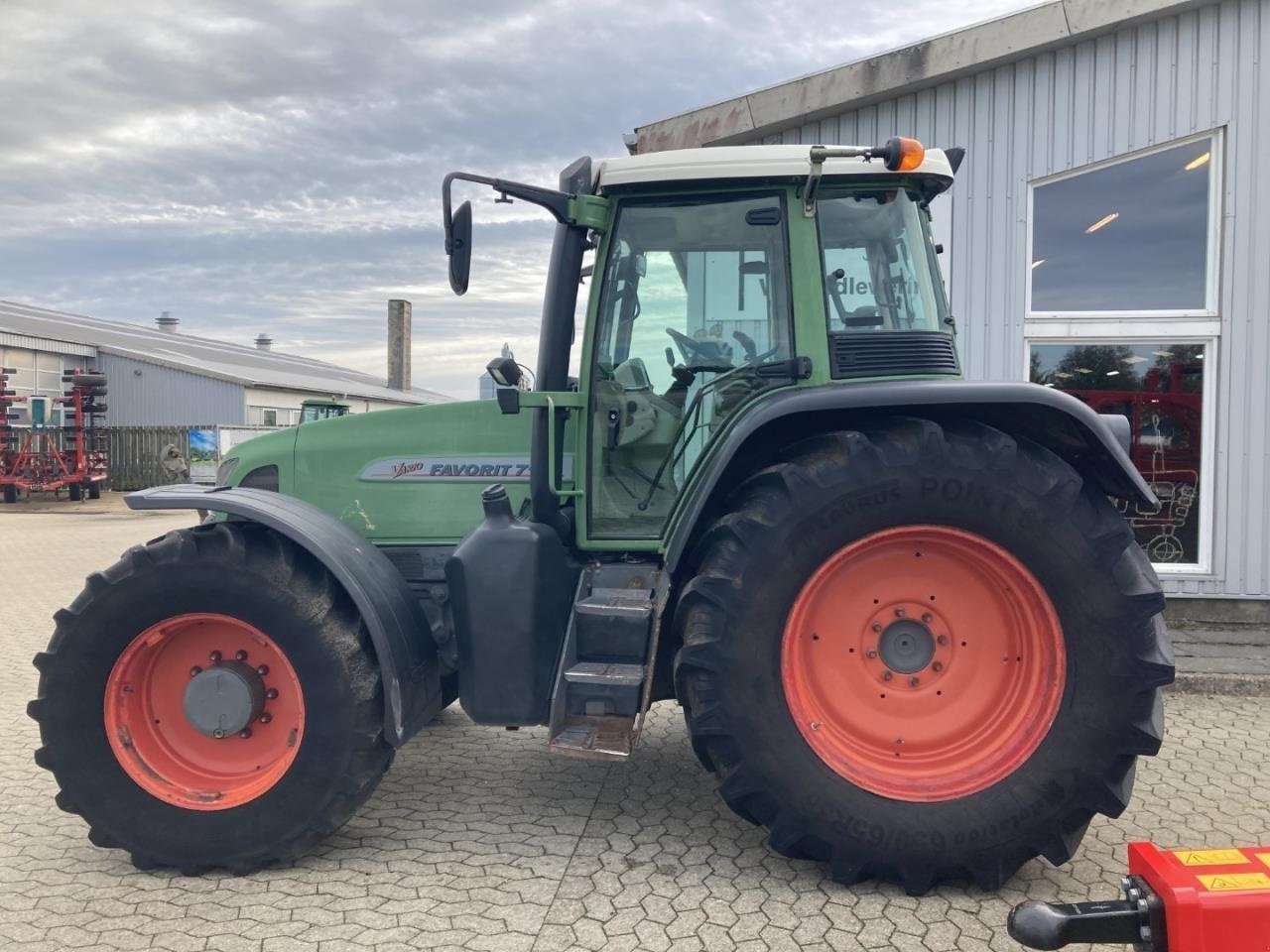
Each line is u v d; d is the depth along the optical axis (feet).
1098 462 9.55
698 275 10.75
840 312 10.52
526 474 12.16
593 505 11.00
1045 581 9.09
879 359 10.34
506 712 10.18
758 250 10.64
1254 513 20.81
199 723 10.02
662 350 10.85
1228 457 20.86
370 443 12.48
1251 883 5.45
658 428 10.93
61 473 64.64
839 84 21.75
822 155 9.66
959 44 20.93
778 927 8.57
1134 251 21.34
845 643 9.70
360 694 9.76
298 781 9.70
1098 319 21.34
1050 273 21.79
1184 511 21.36
